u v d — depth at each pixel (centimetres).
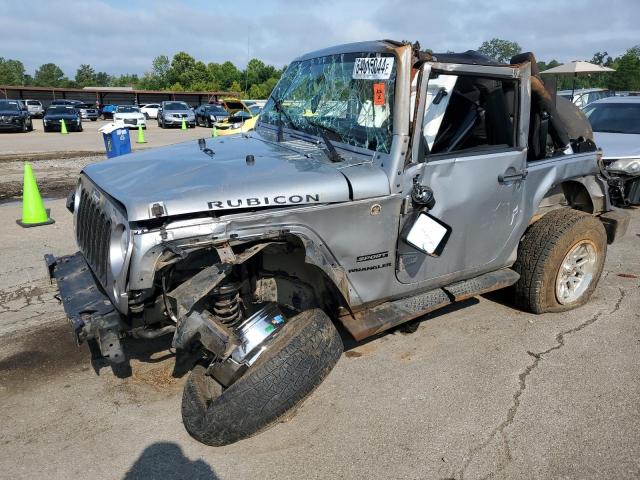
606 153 793
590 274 464
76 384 359
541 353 398
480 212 374
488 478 275
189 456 291
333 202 303
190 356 374
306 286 330
